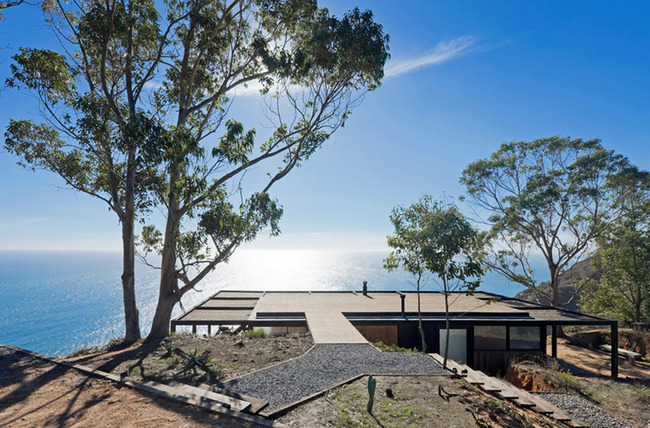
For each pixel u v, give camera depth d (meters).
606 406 8.81
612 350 15.18
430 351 15.41
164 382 7.33
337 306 17.47
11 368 8.30
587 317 16.44
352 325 13.52
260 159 13.95
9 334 87.69
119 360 9.20
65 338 82.69
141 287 184.62
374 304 18.25
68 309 125.81
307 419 5.67
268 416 5.67
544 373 11.39
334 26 13.67
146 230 15.21
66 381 7.35
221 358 9.37
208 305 17.72
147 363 8.84
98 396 6.45
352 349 10.21
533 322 15.44
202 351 10.16
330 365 8.65
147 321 102.00
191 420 5.34
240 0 13.81
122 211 12.74
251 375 7.78
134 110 13.23
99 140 11.98
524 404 7.12
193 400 6.04
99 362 9.04
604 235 28.45
